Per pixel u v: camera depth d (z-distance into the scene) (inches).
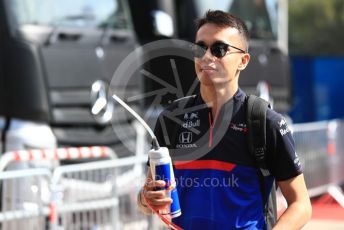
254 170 225.3
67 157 499.5
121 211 526.6
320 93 1133.1
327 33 2118.6
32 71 531.2
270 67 735.1
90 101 563.2
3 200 441.4
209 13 234.5
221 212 224.7
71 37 561.0
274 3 759.7
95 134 565.9
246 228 222.7
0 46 530.6
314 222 692.1
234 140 224.8
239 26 232.7
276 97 741.3
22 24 532.4
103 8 592.1
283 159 224.1
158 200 218.4
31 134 526.6
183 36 692.1
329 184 787.4
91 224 491.8
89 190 492.4
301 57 1127.0
